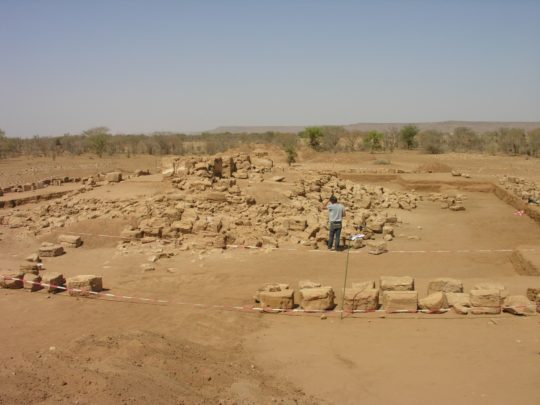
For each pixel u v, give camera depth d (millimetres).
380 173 39438
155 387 6852
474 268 15062
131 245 17156
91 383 6672
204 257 15750
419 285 12680
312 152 59250
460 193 32781
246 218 19062
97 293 12188
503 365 7926
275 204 21484
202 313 10742
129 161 58562
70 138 78875
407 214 25031
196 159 24656
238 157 28031
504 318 10055
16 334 9789
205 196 20906
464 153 68938
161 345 8445
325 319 10391
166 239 17609
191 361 8078
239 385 7402
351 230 18219
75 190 26828
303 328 9938
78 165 53469
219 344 9219
